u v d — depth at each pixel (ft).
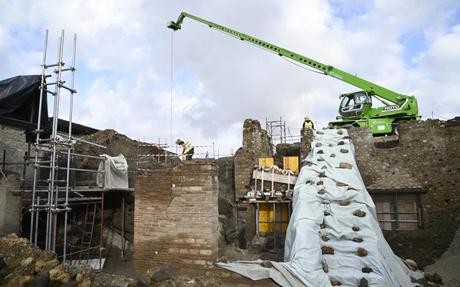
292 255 25.95
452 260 32.04
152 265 26.14
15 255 23.35
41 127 31.01
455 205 34.53
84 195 36.81
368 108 45.34
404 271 28.71
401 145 37.83
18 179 29.01
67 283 21.88
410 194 36.55
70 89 29.55
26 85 28.45
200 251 25.34
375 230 28.60
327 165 36.14
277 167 42.70
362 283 23.02
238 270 23.86
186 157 42.45
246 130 43.86
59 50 28.76
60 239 36.09
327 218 29.81
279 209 40.88
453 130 35.91
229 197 45.70
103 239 40.37
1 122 28.09
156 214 26.71
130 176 44.16
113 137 47.09
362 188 32.60
